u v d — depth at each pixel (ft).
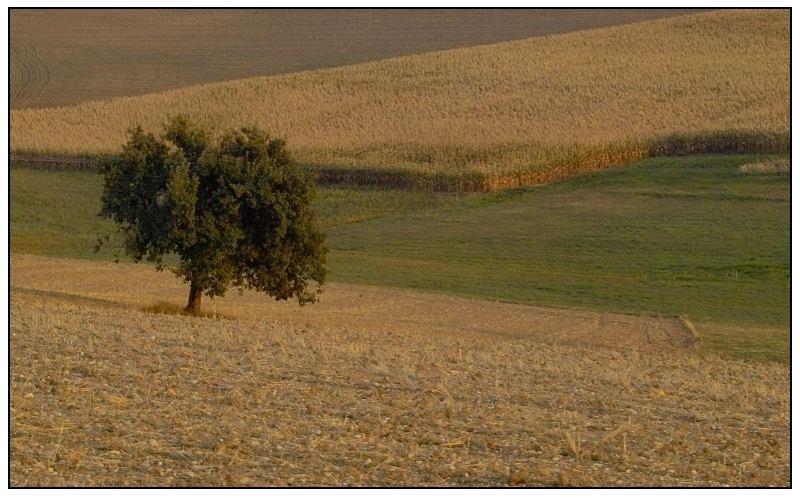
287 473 67.31
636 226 289.74
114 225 317.01
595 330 174.60
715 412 95.09
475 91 520.01
